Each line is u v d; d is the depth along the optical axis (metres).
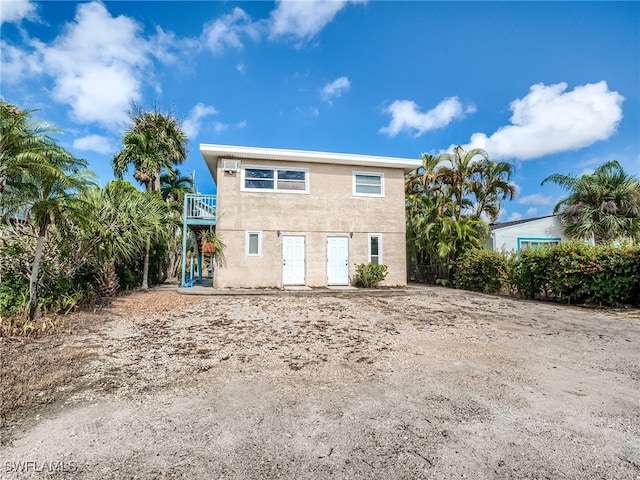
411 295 11.52
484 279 12.67
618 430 2.79
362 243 13.45
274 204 12.73
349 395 3.45
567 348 5.21
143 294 11.09
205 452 2.44
